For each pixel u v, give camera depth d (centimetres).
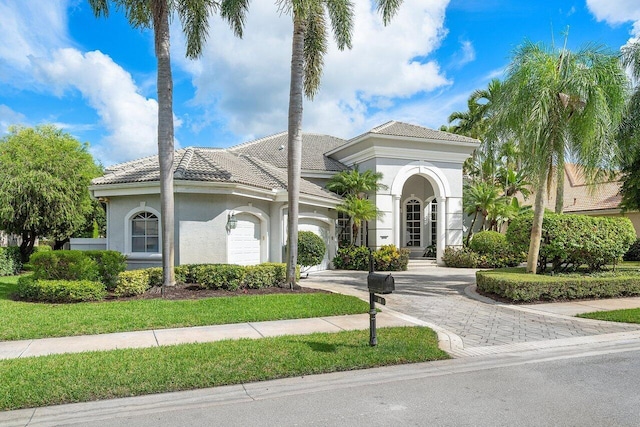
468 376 572
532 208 2588
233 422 429
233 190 1465
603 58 1233
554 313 1002
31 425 425
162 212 1175
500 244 2212
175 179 1393
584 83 1166
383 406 468
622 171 1894
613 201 2559
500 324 891
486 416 440
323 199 1923
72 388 499
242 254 1602
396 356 634
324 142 2909
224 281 1220
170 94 1177
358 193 2170
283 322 876
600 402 479
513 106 1236
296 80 1241
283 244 1778
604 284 1202
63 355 628
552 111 1232
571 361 641
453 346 718
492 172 2834
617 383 543
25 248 2145
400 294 1302
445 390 518
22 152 2072
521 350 698
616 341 759
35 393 484
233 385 533
